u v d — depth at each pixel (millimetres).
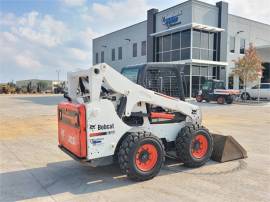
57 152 6684
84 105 4316
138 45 32844
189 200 3904
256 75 23781
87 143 4328
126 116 4812
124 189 4332
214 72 26531
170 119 5395
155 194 4125
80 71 4754
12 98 29828
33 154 6508
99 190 4309
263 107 18844
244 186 4426
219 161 5730
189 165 5293
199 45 24984
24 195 4145
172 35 26547
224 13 26766
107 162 4660
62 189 4367
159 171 4992
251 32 31250
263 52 31125
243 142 7664
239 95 24094
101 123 4418
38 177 4930
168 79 5547
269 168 5352
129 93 4730
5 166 5586
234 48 29250
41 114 14445
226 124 10984
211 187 4383
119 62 37281
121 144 4609
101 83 4441
